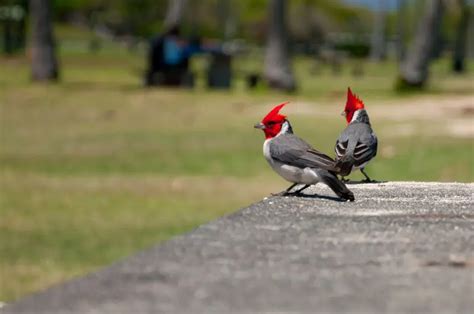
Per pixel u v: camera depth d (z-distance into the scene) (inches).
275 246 185.0
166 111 1433.3
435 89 1947.6
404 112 1373.0
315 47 4500.5
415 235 199.2
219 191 775.1
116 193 764.6
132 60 3085.6
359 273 164.1
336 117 1352.1
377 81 2411.4
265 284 156.1
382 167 802.8
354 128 329.7
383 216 223.8
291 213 226.4
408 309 142.0
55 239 593.3
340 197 255.8
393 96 1732.3
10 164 923.4
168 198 742.5
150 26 4576.8
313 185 296.5
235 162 928.9
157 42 1899.6
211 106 1505.9
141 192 768.9
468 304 145.1
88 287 153.9
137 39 4271.7
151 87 1868.8
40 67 1937.7
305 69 3152.1
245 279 159.3
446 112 1365.7
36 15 1943.9
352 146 321.4
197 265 168.4
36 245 577.3
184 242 187.8
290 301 146.3
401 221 216.5
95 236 601.3
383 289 153.8
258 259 173.5
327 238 194.2
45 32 1940.2
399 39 3934.5
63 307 142.6
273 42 1914.4
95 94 1652.3
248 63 3417.8
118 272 163.3
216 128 1235.2
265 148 276.5
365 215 225.3
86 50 3565.5
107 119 1334.9
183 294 149.9
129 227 632.4
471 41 4815.5
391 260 174.6
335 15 5605.3
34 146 1064.8
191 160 942.4
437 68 3690.9
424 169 789.2
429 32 1871.3
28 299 147.1
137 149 1029.2
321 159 267.6
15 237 599.8
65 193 762.8
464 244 189.5
